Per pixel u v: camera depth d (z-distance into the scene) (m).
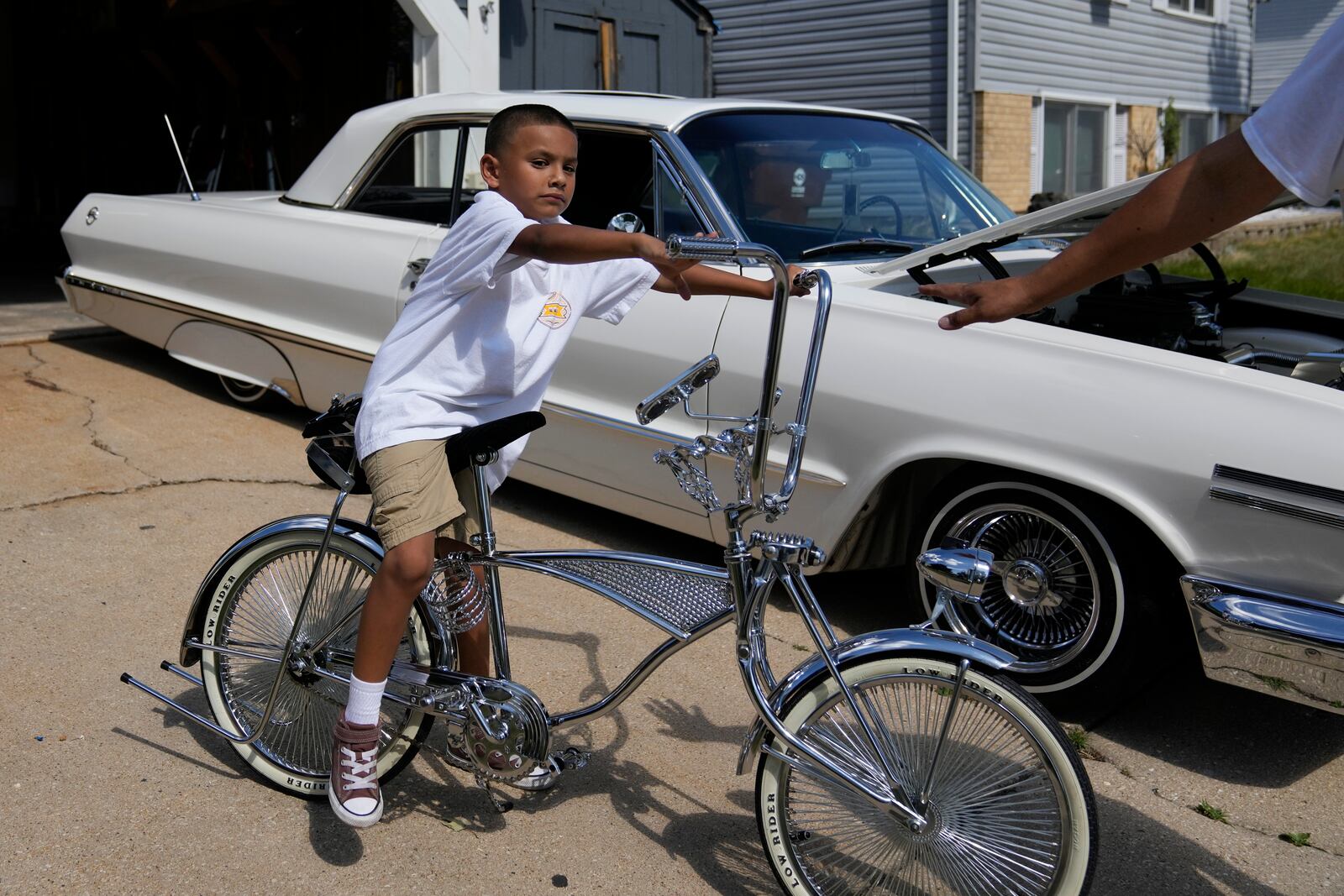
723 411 3.94
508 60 10.20
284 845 2.72
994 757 2.35
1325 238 11.98
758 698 2.46
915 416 3.54
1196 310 3.92
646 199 4.32
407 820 2.84
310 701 2.93
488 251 2.29
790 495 2.41
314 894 2.54
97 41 12.52
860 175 4.61
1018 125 12.42
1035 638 3.54
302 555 2.95
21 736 3.11
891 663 2.36
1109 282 4.36
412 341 2.49
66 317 8.17
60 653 3.56
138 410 6.03
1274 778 3.22
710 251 2.16
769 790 2.51
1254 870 2.80
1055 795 2.27
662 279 2.67
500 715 2.61
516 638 3.83
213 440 5.64
